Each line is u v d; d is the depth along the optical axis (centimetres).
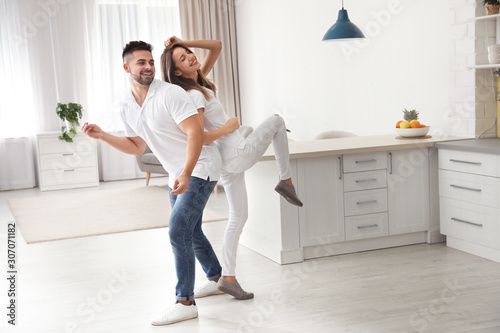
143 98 290
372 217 418
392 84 541
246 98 883
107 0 837
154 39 868
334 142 447
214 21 882
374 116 574
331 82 645
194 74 314
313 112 691
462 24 437
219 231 502
